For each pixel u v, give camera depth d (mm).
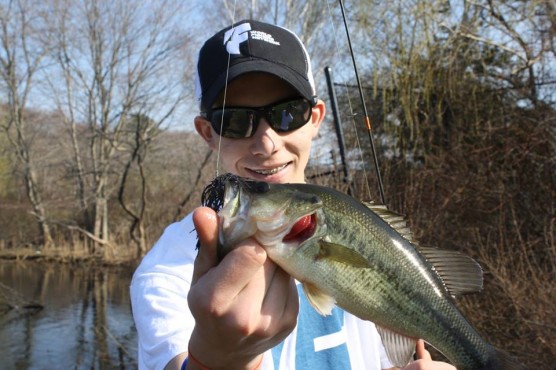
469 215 2941
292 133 813
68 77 8680
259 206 597
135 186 8438
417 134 3279
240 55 785
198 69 854
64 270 7168
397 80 3373
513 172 2932
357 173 2967
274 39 806
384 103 3367
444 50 3420
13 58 9148
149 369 645
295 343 722
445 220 2977
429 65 3316
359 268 658
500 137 3088
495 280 2389
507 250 2615
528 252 2514
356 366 743
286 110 802
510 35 3268
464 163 3055
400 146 3396
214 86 798
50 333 3840
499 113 3238
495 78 3326
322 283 637
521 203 2889
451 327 716
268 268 577
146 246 7672
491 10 3285
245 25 812
